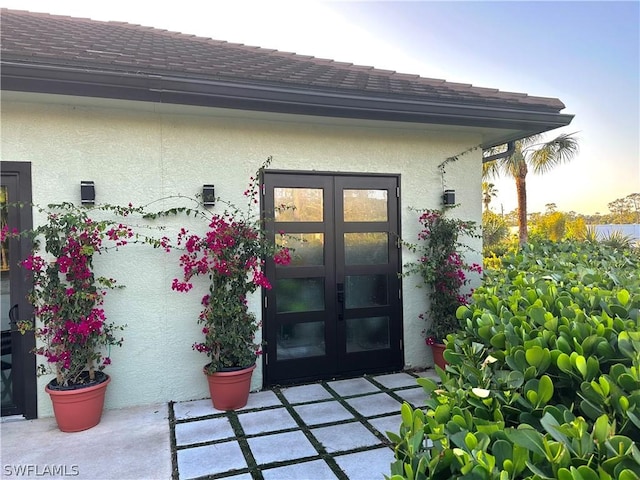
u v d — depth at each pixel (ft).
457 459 3.51
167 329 13.42
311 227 15.17
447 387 5.20
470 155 17.29
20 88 10.53
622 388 4.03
